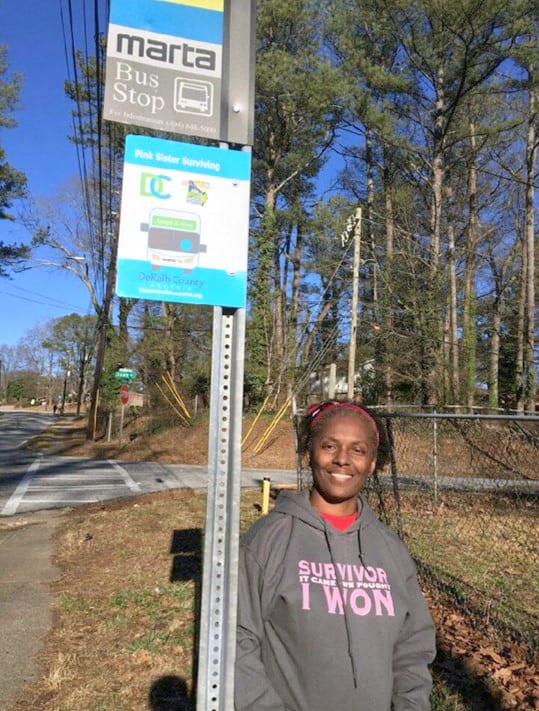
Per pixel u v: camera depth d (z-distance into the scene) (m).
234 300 2.05
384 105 26.25
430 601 5.31
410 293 24.53
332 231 29.05
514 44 21.48
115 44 2.08
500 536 7.26
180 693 3.58
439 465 9.84
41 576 6.16
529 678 3.74
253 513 9.22
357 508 2.01
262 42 27.05
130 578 5.87
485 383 33.75
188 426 25.78
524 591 5.41
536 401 33.09
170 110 2.11
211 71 2.16
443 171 27.97
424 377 23.97
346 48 24.30
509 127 24.83
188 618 4.74
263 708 1.69
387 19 23.81
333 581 1.78
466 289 29.22
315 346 33.22
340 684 1.68
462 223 33.72
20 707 3.43
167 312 32.72
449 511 8.48
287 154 31.42
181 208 2.03
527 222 28.70
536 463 9.01
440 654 4.12
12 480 14.82
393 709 1.76
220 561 1.93
